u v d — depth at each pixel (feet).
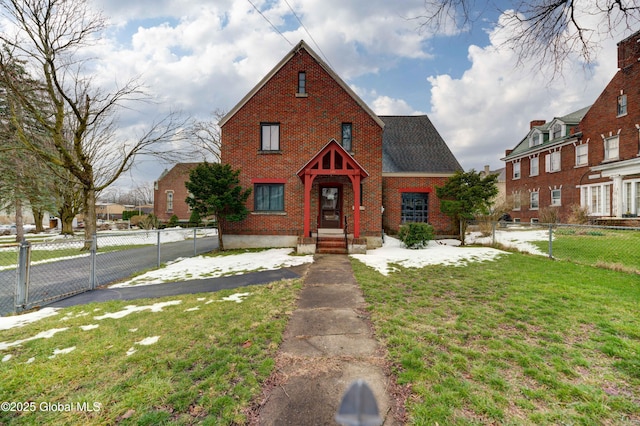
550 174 73.31
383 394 8.76
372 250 40.52
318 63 44.50
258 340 12.57
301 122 44.32
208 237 72.33
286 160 44.19
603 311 15.34
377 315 15.35
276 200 44.52
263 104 44.39
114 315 16.30
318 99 44.34
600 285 20.39
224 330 13.70
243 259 34.76
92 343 12.51
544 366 10.18
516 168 86.99
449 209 45.68
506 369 10.03
